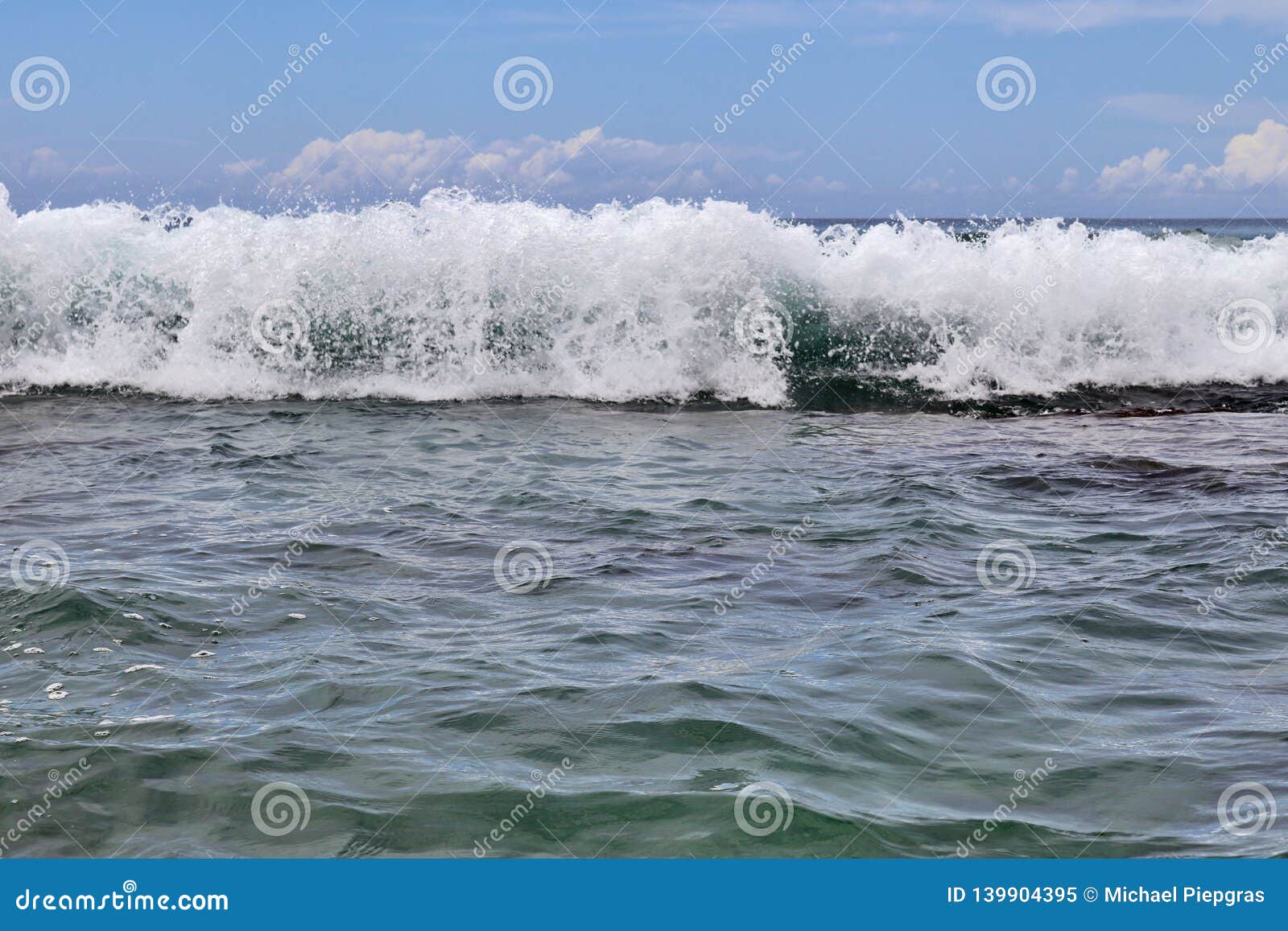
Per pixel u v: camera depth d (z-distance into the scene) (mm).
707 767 4387
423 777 4305
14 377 14461
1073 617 6145
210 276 14875
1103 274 16047
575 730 4703
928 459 10523
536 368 14812
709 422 12750
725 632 5918
